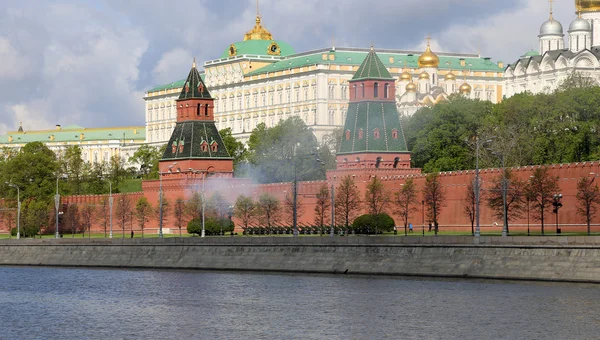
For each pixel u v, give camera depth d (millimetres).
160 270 182625
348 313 130375
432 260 153250
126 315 135875
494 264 147000
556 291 135625
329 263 164250
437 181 197250
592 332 115562
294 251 169000
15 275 183375
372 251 160125
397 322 124000
